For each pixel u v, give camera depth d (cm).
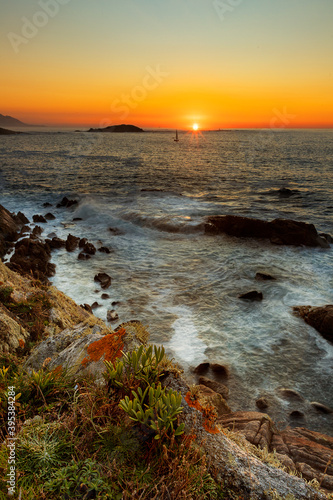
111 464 216
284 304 1419
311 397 915
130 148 13912
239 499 221
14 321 618
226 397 898
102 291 1545
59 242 2155
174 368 296
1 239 2055
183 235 2448
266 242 2253
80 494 196
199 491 215
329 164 7675
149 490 199
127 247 2206
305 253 2070
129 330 367
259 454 289
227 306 1403
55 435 243
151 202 3634
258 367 1028
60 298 972
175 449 229
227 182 5288
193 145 16938
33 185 4712
